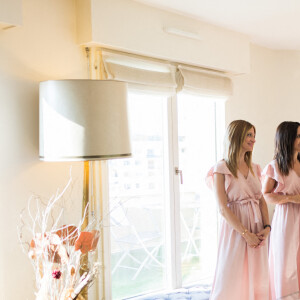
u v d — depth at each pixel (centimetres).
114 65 347
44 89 271
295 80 538
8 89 290
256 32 452
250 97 497
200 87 418
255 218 315
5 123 288
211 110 461
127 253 381
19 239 282
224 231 318
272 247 362
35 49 304
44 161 286
